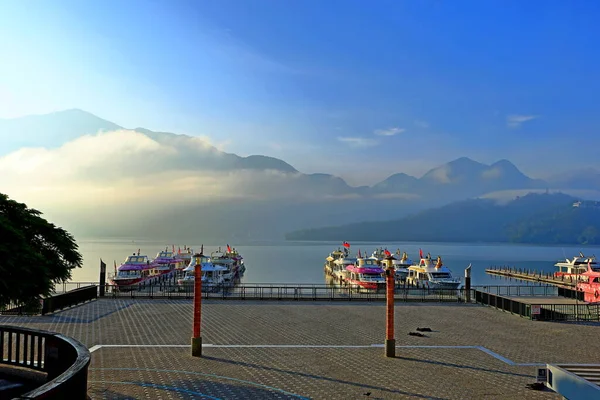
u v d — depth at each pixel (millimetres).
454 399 18547
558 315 39750
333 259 110625
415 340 29391
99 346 26688
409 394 19078
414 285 77938
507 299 41562
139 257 80500
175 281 79438
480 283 99625
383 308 43188
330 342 28578
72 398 11445
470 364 23766
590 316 40062
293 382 20422
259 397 18422
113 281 70062
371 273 73688
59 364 14758
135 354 24938
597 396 13375
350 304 45594
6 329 16266
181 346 26984
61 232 21484
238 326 33469
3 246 17484
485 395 19047
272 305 44281
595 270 86125
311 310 41531
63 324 33125
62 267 20547
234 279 96250
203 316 37656
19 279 17859
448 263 178500
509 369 22922
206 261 78312
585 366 15773
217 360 23922
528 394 19188
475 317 38688
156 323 33969
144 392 18672
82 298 43531
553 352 26516
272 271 132500
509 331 32781
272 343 28094
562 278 93750
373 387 19891
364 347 27375
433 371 22422
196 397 18234
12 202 20562
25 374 15672
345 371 22266
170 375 21109
